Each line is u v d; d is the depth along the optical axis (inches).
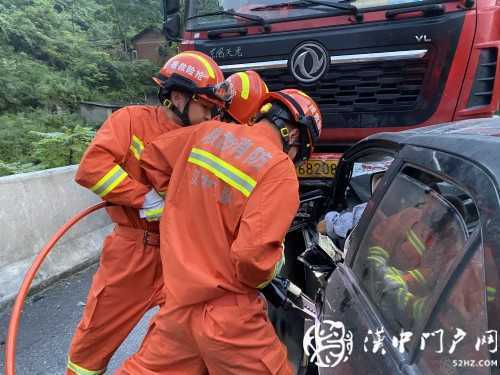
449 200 54.4
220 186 62.7
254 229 57.7
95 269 174.4
